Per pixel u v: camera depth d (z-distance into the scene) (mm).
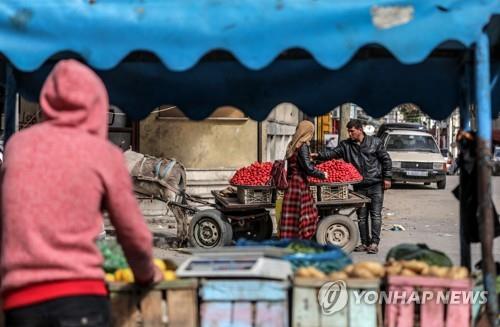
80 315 3059
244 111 6168
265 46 4203
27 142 3217
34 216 3090
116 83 6199
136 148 14648
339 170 10367
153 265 3701
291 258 4398
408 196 22531
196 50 4234
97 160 3188
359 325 4043
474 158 4973
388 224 15172
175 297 3986
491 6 4172
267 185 10273
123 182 3246
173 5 4352
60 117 3260
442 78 6066
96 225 3191
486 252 4355
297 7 4270
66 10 4340
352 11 4219
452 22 4133
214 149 15102
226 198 10891
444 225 15141
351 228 10555
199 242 10617
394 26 4164
